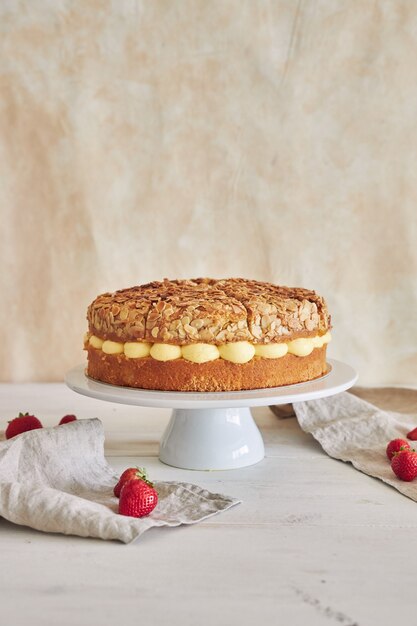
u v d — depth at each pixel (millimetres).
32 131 2234
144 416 1933
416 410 1959
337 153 2250
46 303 2293
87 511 1217
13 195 2254
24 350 2309
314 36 2209
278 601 1023
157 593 1043
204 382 1451
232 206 2266
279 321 1479
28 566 1120
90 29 2207
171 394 1429
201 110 2234
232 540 1207
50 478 1396
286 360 1499
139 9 2199
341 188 2260
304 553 1162
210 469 1539
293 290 1667
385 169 2252
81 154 2240
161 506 1316
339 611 1000
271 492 1415
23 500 1236
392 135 2240
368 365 2318
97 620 980
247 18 2203
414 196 2260
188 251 2279
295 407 1800
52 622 976
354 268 2287
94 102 2229
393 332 2307
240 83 2227
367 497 1391
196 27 2207
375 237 2275
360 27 2209
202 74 2225
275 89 2227
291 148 2246
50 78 2219
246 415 1610
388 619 981
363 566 1120
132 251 2277
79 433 1469
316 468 1548
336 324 2305
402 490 1402
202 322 1443
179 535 1224
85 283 2285
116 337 1496
